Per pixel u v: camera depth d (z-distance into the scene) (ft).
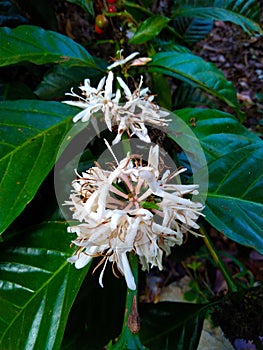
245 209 0.53
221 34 2.19
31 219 0.61
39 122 0.55
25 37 0.63
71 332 0.62
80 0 0.79
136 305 0.46
